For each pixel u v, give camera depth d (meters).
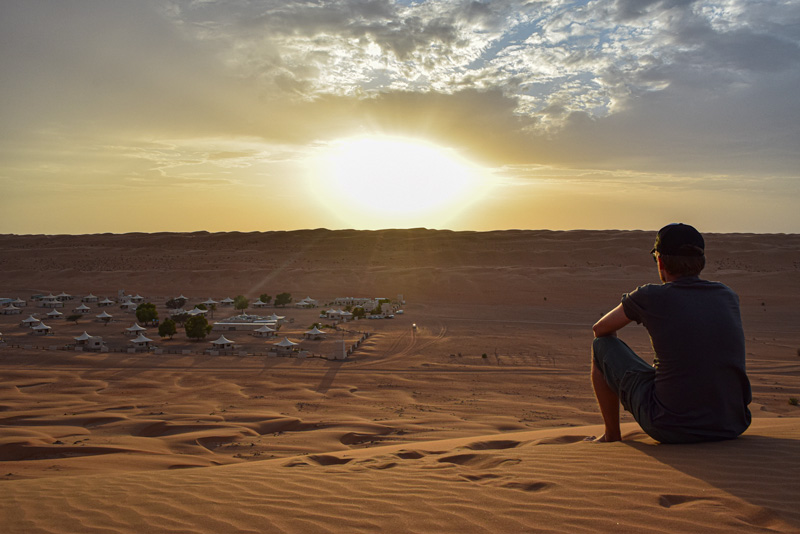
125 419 31.02
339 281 157.00
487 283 145.12
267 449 23.98
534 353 65.19
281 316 105.19
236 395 41.94
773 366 54.81
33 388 43.38
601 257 192.88
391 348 68.75
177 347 69.38
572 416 34.34
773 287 124.12
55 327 86.62
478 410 36.53
